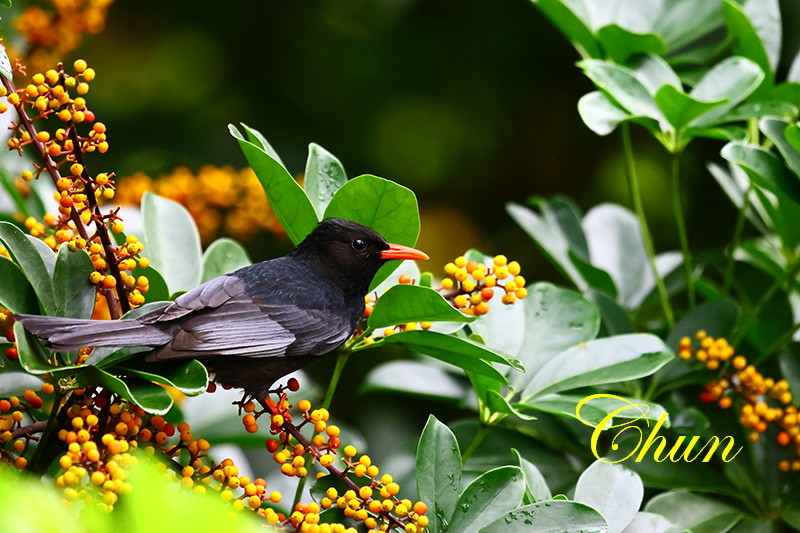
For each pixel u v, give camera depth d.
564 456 4.50
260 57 5.74
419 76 5.54
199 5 5.75
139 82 5.77
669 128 4.50
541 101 5.66
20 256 4.32
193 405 4.48
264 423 4.47
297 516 4.29
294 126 5.64
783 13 4.88
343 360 4.43
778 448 4.46
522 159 5.89
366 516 4.31
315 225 4.44
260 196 4.67
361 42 5.56
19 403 4.32
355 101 5.62
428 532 4.32
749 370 4.45
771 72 4.55
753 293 4.62
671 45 4.60
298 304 4.41
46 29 4.58
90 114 4.32
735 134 4.49
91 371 4.29
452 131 5.80
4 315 4.34
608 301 4.52
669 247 5.52
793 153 4.45
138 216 4.59
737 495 4.44
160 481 3.63
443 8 5.44
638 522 4.36
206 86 5.75
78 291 4.34
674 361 4.48
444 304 4.34
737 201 4.62
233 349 4.38
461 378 4.53
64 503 4.23
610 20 4.60
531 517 4.32
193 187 4.67
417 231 4.44
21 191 4.58
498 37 5.41
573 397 4.41
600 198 5.83
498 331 4.44
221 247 4.48
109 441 4.25
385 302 4.36
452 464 4.34
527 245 5.97
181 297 4.38
